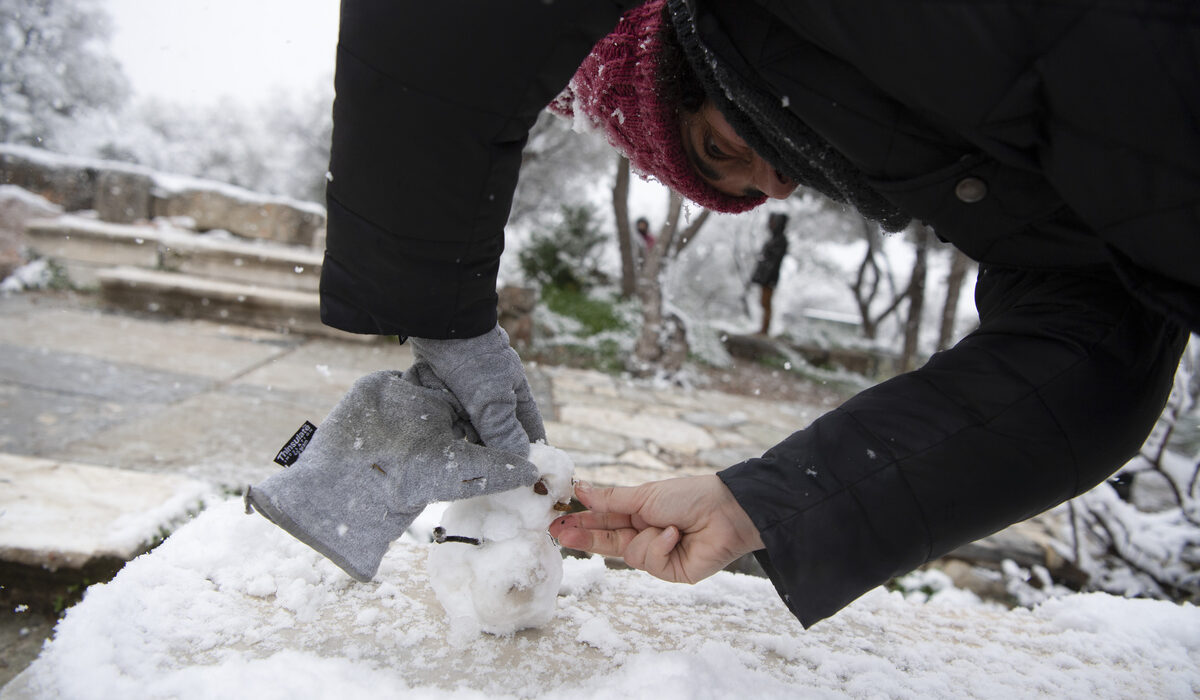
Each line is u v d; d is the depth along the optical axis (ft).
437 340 3.31
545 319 22.40
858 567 3.07
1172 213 2.23
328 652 3.52
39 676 3.10
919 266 25.38
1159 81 2.07
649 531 3.40
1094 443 3.05
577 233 30.89
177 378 12.46
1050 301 3.22
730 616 4.57
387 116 2.53
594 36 2.52
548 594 3.74
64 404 10.33
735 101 3.07
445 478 3.26
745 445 14.11
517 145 2.74
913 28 2.31
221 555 4.18
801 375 26.43
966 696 3.87
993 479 3.01
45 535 5.87
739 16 2.86
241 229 23.08
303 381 13.42
